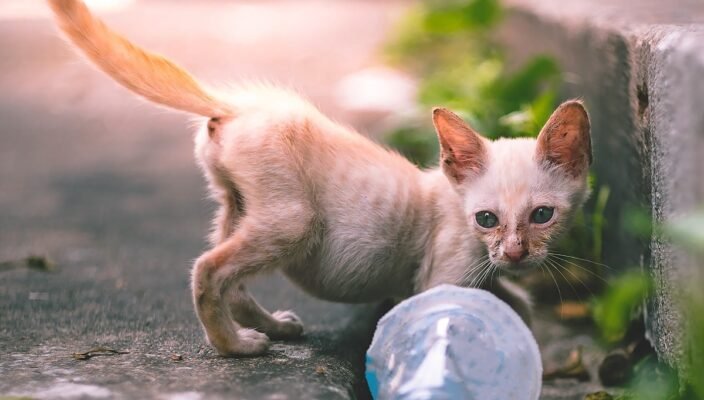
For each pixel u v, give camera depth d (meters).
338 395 0.89
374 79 2.05
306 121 0.99
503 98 1.36
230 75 2.04
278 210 0.96
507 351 0.88
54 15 0.99
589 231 1.18
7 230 1.31
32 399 0.86
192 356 0.95
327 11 3.05
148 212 1.38
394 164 1.02
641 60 1.02
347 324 1.06
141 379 0.90
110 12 2.88
